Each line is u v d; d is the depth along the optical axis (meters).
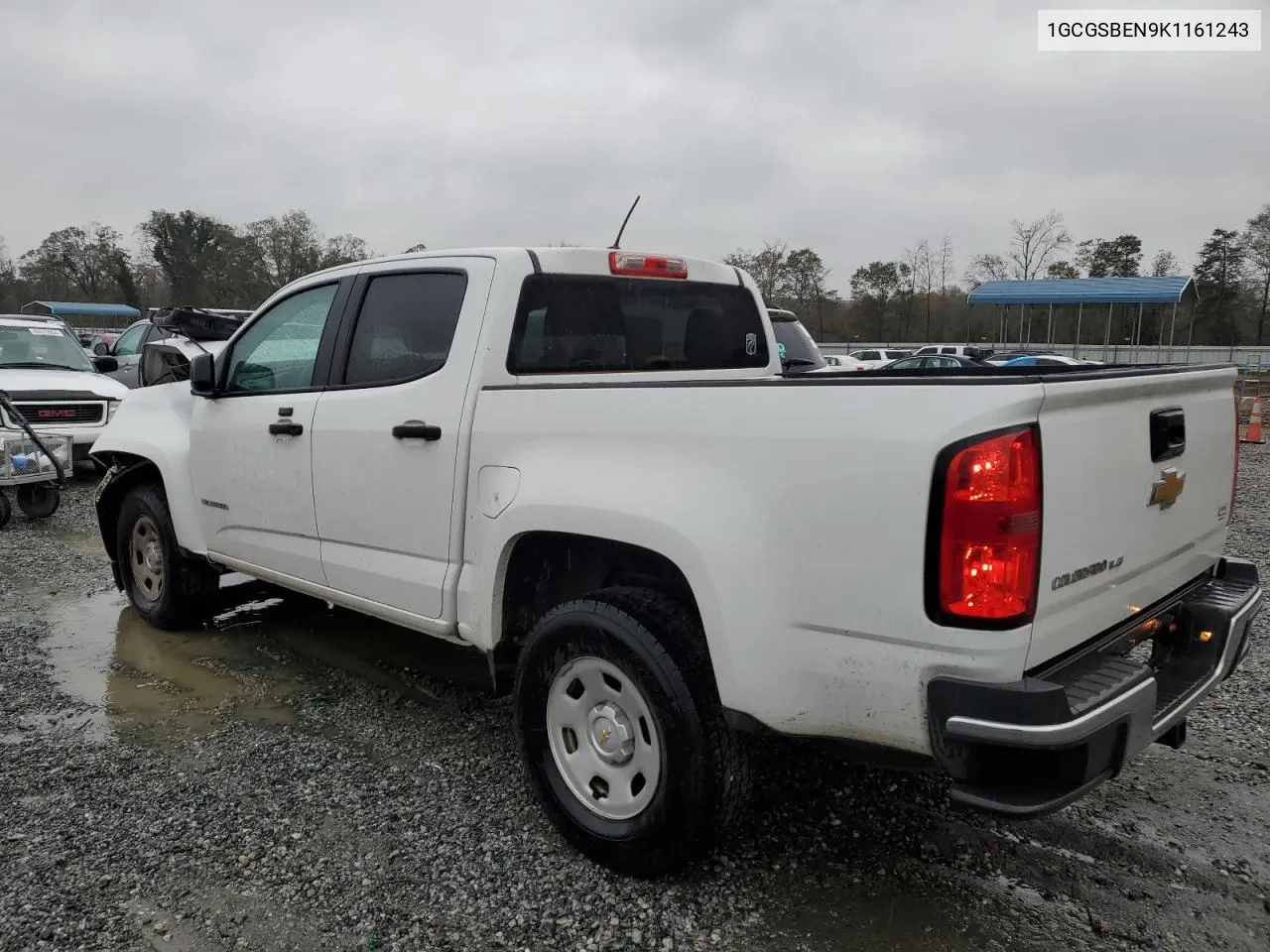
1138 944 2.49
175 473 4.79
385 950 2.47
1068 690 2.18
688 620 2.66
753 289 4.48
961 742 2.12
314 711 4.10
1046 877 2.80
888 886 2.75
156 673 4.56
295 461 3.96
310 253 65.50
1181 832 3.06
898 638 2.17
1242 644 2.93
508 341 3.29
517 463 3.00
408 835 3.04
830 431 2.24
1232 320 53.88
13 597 5.95
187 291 76.50
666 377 3.93
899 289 54.56
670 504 2.53
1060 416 2.16
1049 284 31.25
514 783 3.41
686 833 2.61
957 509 2.06
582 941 2.51
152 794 3.31
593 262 3.63
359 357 3.76
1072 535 2.21
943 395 2.10
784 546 2.32
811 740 2.47
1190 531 2.88
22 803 3.24
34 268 76.50
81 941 2.50
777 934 2.53
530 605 3.22
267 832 3.05
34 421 9.77
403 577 3.47
